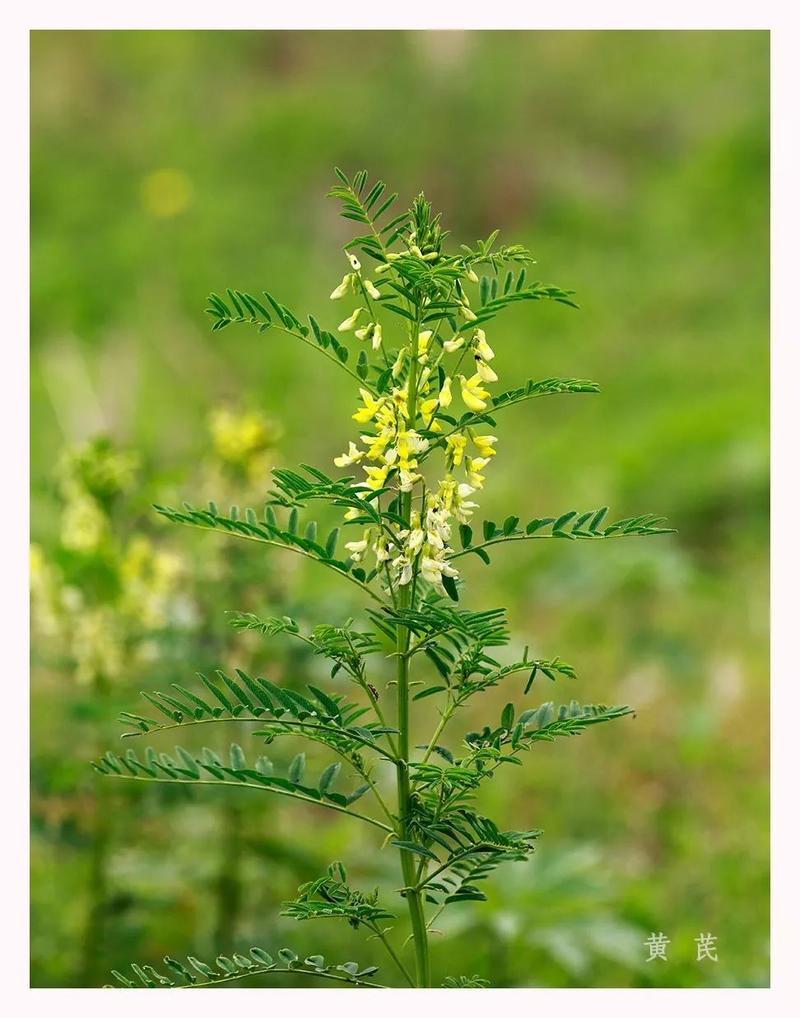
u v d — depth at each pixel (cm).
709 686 546
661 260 975
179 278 931
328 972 240
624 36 1207
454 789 235
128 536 399
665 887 433
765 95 1105
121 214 1011
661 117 1146
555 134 1120
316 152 1077
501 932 365
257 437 409
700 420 726
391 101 1127
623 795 488
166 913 405
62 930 394
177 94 1144
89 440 395
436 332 227
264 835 398
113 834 382
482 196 1050
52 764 386
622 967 392
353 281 224
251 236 980
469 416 222
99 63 1172
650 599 604
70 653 402
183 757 241
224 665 391
